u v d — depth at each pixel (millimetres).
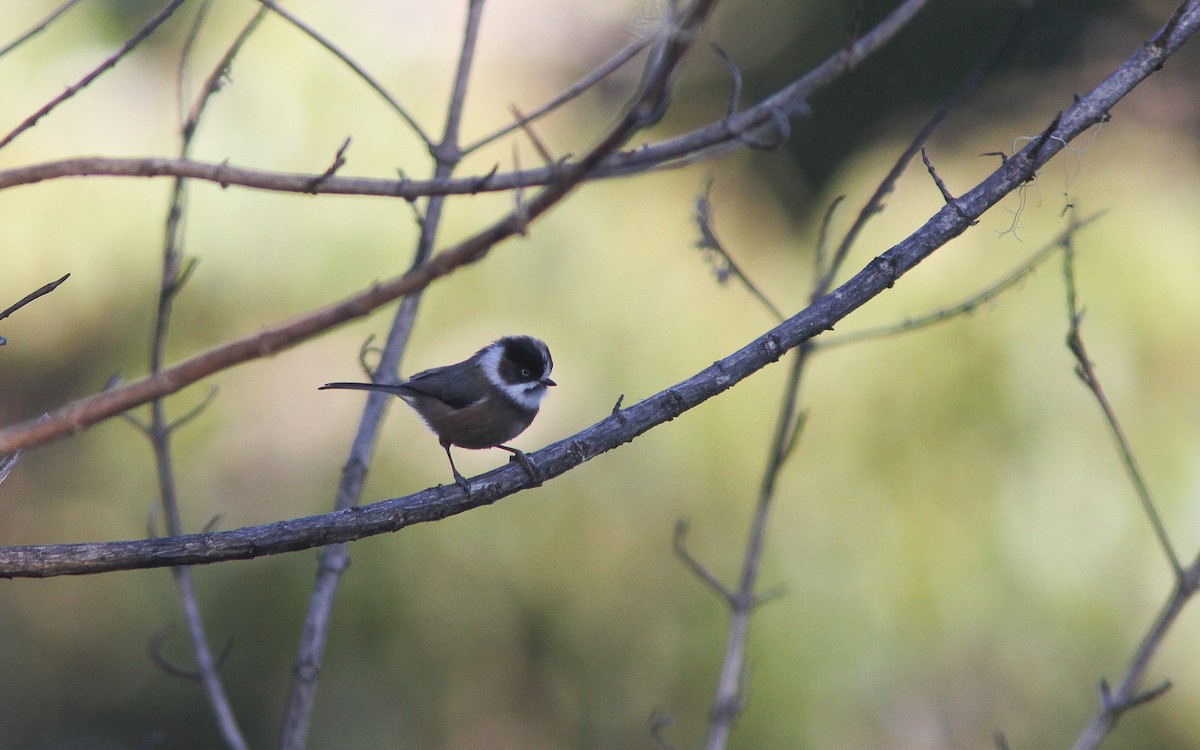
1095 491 10836
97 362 12523
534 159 12617
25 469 13070
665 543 11789
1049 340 10984
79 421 3469
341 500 6711
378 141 12492
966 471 11109
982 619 11047
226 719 6359
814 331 5270
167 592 13609
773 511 11578
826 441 11492
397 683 12266
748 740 11414
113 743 14031
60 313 12508
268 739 12898
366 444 6910
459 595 12195
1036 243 11219
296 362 12672
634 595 11883
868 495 11320
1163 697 10922
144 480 12500
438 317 12078
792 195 13664
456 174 12477
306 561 12406
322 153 12398
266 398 12570
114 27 12922
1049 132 5086
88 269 12359
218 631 12469
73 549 4777
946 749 11141
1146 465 10836
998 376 11055
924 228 5258
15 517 12938
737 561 11625
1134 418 10875
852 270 11562
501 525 12070
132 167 4715
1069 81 13805
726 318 11992
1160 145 12117
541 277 12070
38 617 14125
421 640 12203
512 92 12859
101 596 13852
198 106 6023
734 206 12805
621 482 11906
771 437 11656
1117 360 10875
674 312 12000
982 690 11195
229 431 12492
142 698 13852
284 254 12227
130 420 6477
